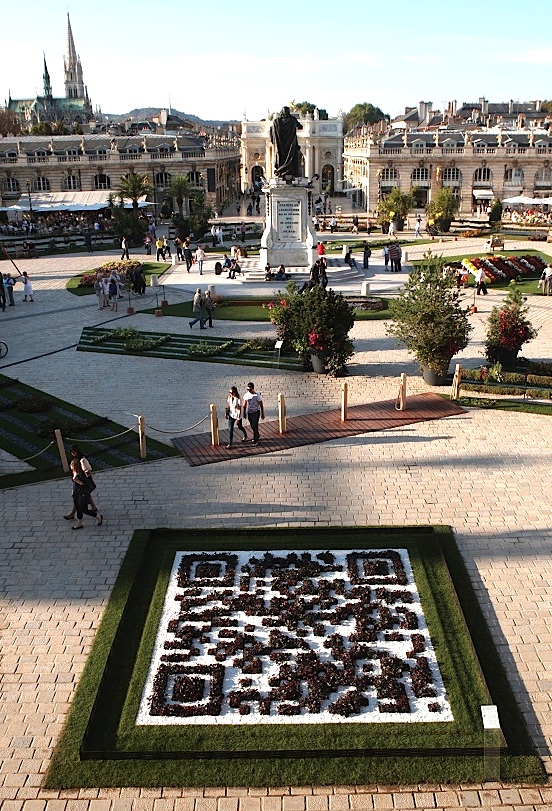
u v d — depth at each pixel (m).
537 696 14.27
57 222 88.75
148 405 29.47
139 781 12.54
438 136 110.88
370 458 24.38
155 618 16.48
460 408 28.55
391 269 58.03
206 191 110.81
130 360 35.66
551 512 20.78
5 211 94.38
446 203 81.50
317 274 44.56
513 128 129.38
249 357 35.44
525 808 12.05
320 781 12.49
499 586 17.55
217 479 23.09
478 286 49.16
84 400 30.11
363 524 20.16
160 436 26.50
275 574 17.78
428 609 16.52
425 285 30.80
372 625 16.16
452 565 18.20
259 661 15.08
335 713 13.81
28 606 17.09
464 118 157.00
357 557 18.53
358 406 28.86
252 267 56.34
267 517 20.66
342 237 78.81
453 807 12.06
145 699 14.26
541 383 30.19
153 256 68.19
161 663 15.16
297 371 33.50
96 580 18.03
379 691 14.27
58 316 45.34
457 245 72.31
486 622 16.28
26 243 70.00
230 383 31.98
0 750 13.24
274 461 24.30
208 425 27.39
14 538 19.98
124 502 21.77
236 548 19.02
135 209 80.06
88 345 38.34
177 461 24.45
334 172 150.38
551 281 49.56
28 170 106.62
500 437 25.92
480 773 12.61
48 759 13.07
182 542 19.39
